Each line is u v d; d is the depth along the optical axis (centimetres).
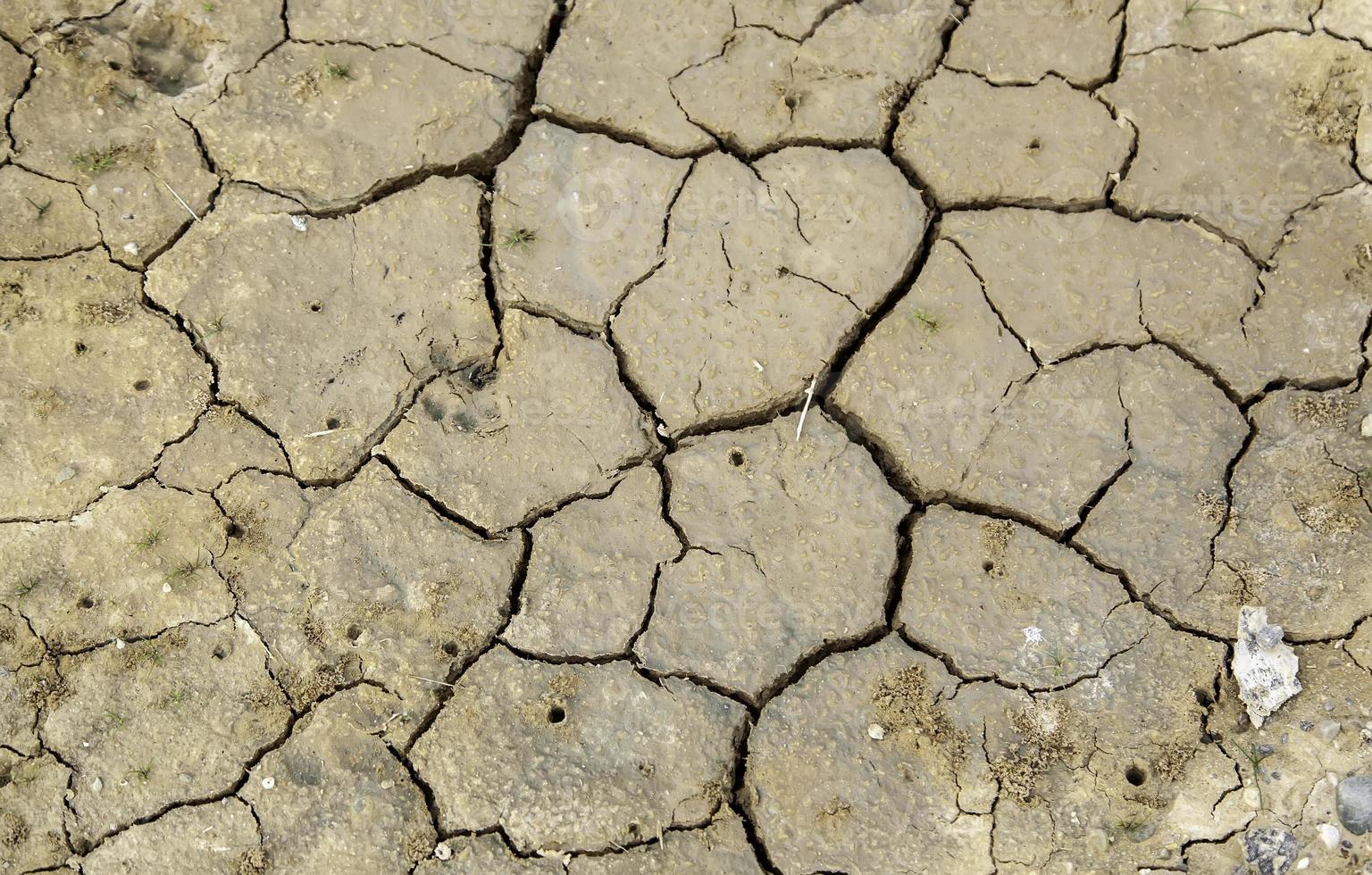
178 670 278
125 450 290
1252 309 285
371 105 304
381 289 296
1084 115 297
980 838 258
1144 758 259
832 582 277
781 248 294
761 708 270
